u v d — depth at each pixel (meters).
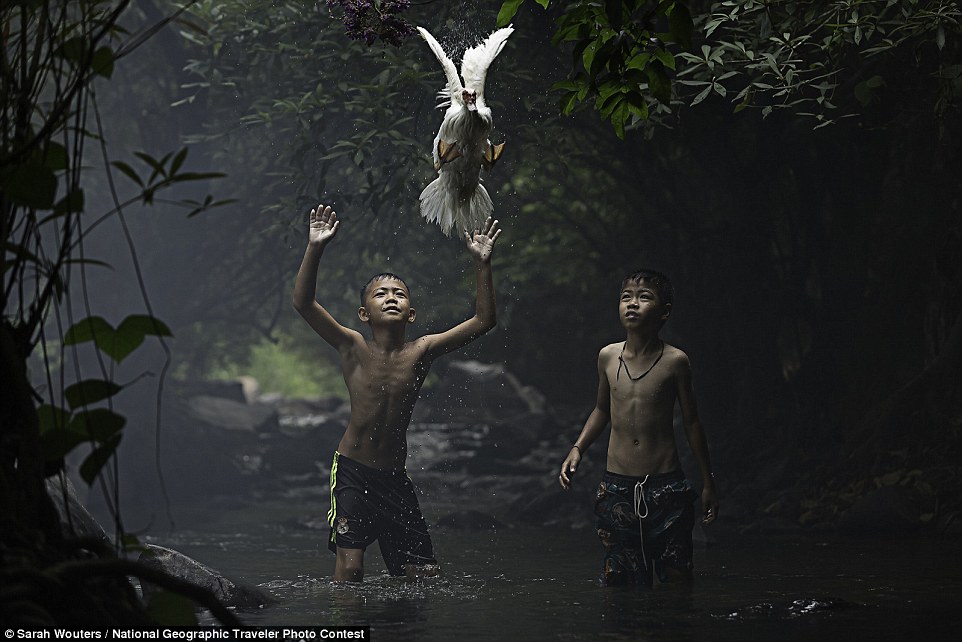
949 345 32.91
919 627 14.08
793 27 23.06
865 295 38.78
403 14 26.50
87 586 11.05
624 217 52.38
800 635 13.55
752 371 41.97
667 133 35.34
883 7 24.89
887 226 37.84
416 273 55.88
